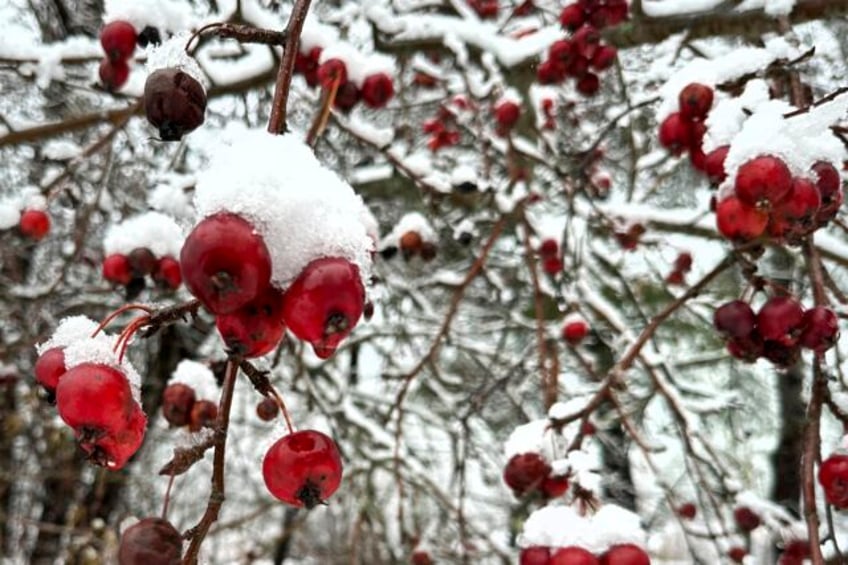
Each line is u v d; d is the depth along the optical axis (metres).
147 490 6.57
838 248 3.61
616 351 4.56
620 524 1.91
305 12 1.34
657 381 3.76
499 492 6.12
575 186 3.67
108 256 3.21
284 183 1.16
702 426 5.45
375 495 6.03
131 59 2.96
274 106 1.29
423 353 5.89
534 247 4.47
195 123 1.43
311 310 1.13
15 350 4.72
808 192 1.82
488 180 4.10
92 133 4.68
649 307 6.04
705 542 5.45
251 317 1.18
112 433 1.36
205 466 6.79
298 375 4.49
